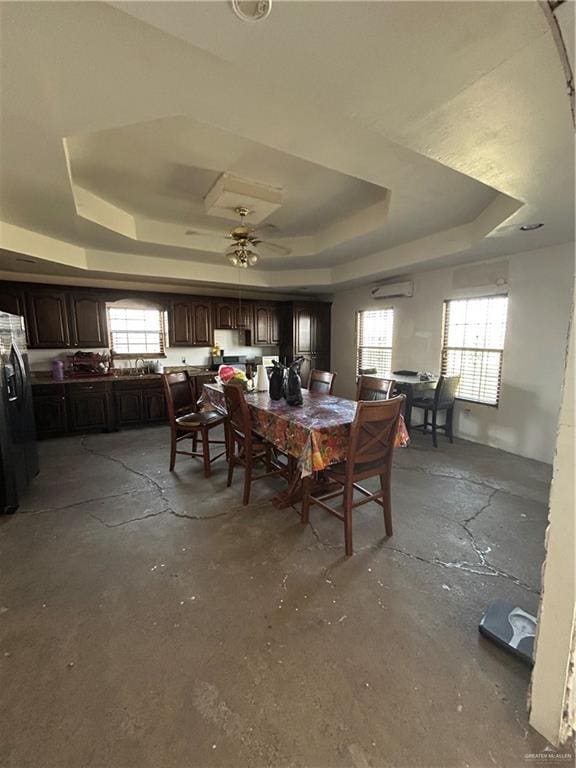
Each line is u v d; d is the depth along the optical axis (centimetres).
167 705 130
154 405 543
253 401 311
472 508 279
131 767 112
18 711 128
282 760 114
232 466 321
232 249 329
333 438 229
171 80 147
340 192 319
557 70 125
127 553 223
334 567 208
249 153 246
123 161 255
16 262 384
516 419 404
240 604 180
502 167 197
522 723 124
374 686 137
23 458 306
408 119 156
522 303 388
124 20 117
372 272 485
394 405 221
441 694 134
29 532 247
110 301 522
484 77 130
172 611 175
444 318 476
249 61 123
